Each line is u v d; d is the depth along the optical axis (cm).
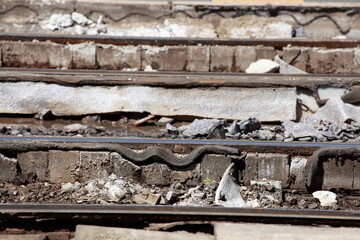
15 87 4041
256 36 5459
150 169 3247
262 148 3250
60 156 3250
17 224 2927
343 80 4053
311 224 2944
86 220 2927
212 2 5528
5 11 5419
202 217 2927
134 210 2948
